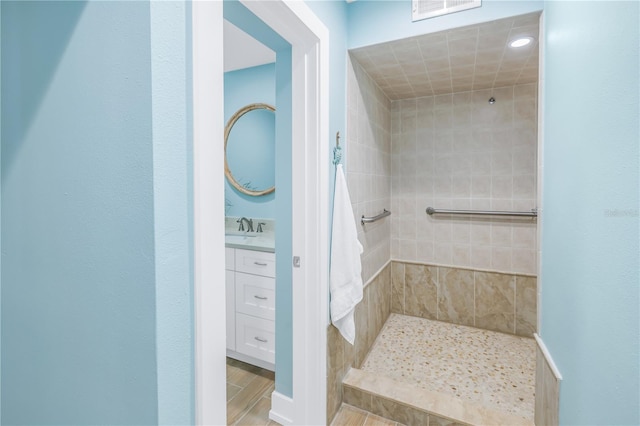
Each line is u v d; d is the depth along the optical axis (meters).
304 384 1.54
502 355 2.29
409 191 2.93
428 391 1.72
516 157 2.55
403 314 3.00
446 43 1.75
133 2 0.62
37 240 0.80
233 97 2.70
